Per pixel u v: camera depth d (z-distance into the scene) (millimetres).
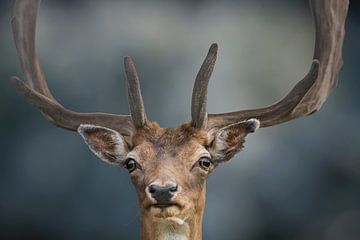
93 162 25781
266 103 25484
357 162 26172
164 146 13133
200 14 26625
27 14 15062
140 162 13008
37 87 14883
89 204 25609
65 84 25406
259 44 26312
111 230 25484
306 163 25969
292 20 26953
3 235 25922
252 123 13430
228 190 25156
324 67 14562
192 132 13344
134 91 13391
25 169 25906
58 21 26172
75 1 26391
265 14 26875
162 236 12875
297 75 26094
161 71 25422
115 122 14031
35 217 25875
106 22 26219
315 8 14711
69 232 25750
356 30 27766
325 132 26172
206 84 13305
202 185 13164
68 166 25812
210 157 13297
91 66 25672
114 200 25578
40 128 25969
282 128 25875
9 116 25906
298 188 25828
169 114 24891
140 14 26438
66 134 25906
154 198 12367
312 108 14375
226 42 26172
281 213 25578
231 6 26859
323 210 26016
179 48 25922
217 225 24859
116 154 13664
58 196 25844
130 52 25750
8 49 26344
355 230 26016
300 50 26531
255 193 25312
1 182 25906
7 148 25859
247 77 25688
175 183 12469
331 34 14641
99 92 25391
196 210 13016
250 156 25375
